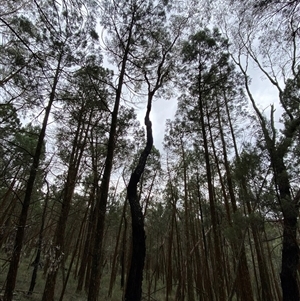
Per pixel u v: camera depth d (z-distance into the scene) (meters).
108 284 17.27
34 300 9.70
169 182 15.55
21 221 6.96
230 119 12.49
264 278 10.96
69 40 6.11
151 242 21.58
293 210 5.15
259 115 6.72
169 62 8.71
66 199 9.00
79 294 12.47
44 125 8.42
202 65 10.67
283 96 7.76
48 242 7.19
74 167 9.72
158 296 15.48
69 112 9.40
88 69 7.81
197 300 15.67
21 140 10.41
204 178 13.68
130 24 7.91
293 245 5.82
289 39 4.63
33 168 7.75
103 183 6.52
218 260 8.84
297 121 5.90
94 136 11.48
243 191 5.96
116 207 18.31
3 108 7.21
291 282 5.65
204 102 11.79
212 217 9.19
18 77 5.82
